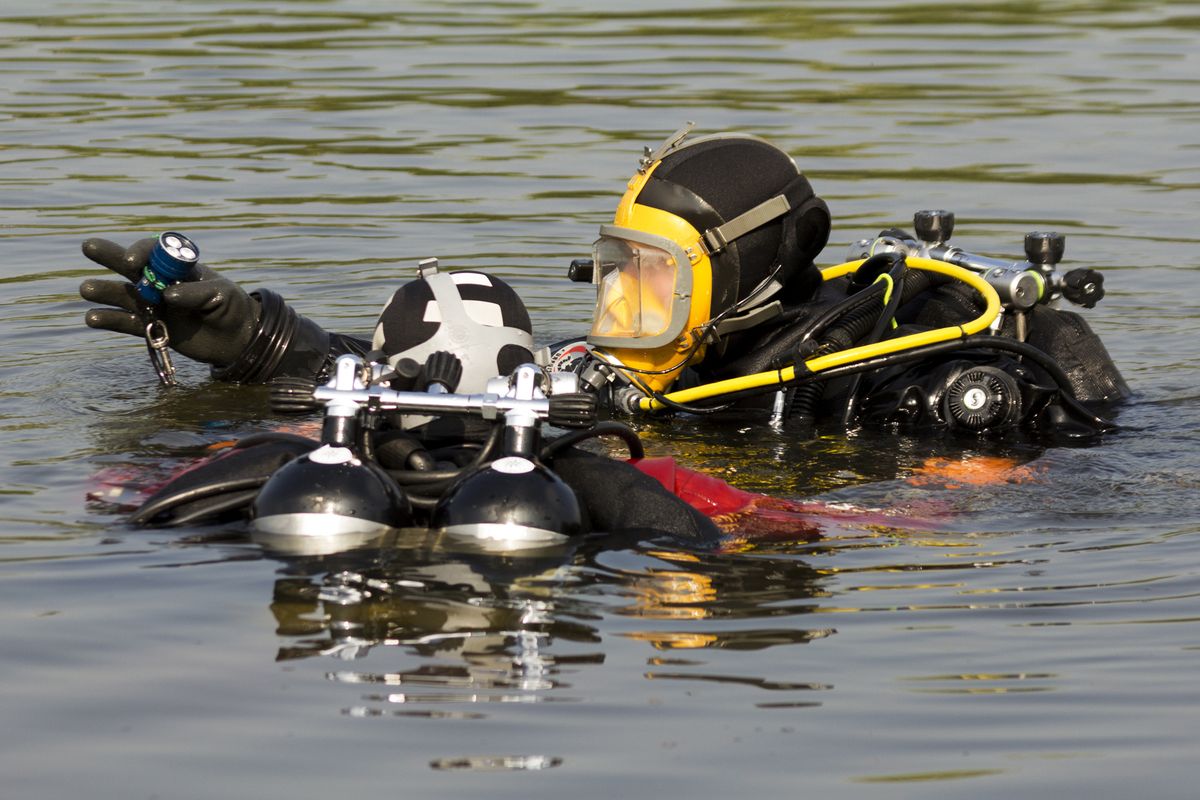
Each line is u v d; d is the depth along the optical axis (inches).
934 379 866.8
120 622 542.6
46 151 1658.5
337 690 493.0
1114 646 547.5
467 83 2038.6
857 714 487.2
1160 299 1210.0
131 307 900.6
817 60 2219.5
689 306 871.1
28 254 1298.0
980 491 746.2
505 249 1342.3
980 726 482.3
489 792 434.0
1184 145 1732.3
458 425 685.3
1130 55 2268.7
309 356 929.5
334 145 1712.6
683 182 877.2
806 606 577.6
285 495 604.7
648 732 471.5
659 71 2121.1
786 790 438.6
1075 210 1473.9
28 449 785.6
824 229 904.9
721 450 823.7
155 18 2536.9
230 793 432.8
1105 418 888.3
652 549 617.0
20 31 2386.8
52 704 484.4
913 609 579.8
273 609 551.2
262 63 2155.5
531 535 597.3
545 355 746.8
